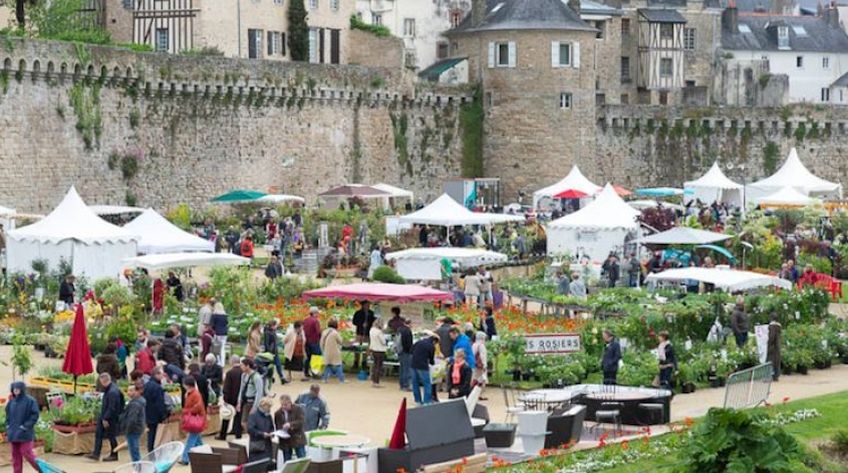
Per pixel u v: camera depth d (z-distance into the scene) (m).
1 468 44.75
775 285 70.75
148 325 64.44
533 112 129.88
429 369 53.25
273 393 55.34
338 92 122.69
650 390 51.81
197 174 111.06
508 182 130.38
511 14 130.25
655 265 82.81
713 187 115.81
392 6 137.88
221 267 73.19
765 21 174.25
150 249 76.06
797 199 106.94
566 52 129.88
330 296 62.34
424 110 129.62
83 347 49.44
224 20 120.12
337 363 58.25
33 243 74.88
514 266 88.19
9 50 93.44
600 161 138.12
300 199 106.88
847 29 193.62
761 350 60.16
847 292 84.44
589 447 46.53
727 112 141.62
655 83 156.62
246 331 65.06
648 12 156.25
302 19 126.00
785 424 49.38
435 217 91.56
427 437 43.19
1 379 56.03
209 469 40.66
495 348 57.97
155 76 106.94
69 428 46.50
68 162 99.25
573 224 88.56
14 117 94.50
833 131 144.25
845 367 63.81
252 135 115.50
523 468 43.62
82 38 112.44
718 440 38.56
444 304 73.31
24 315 68.06
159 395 45.69
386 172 127.62
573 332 62.75
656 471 43.41
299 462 39.94
